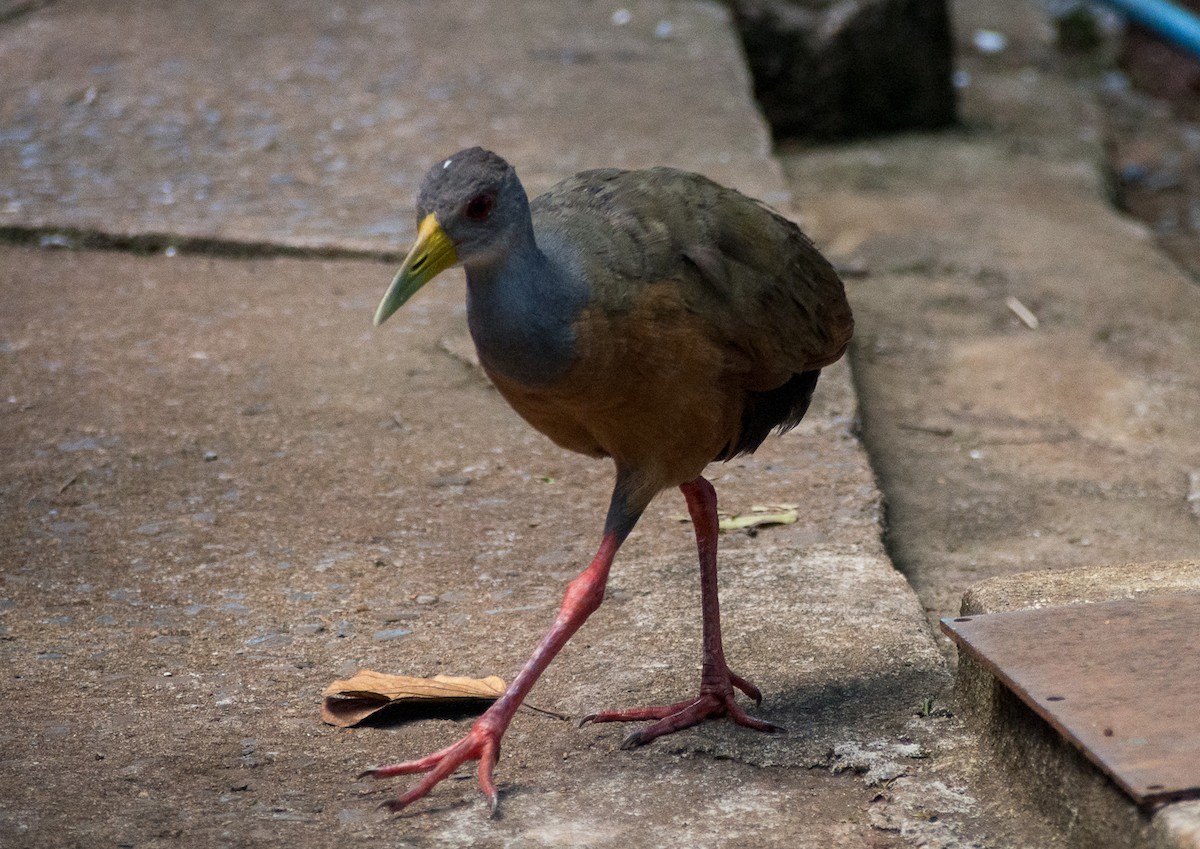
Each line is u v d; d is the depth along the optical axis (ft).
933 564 34.78
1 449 35.70
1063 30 89.76
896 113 69.51
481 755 23.35
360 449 36.68
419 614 29.81
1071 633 24.00
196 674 27.45
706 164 53.52
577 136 56.18
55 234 47.24
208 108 57.93
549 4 72.23
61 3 69.31
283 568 31.42
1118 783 20.43
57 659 27.73
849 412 39.29
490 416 38.78
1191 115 83.46
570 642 28.71
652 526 33.68
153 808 23.03
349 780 24.17
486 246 23.08
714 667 25.99
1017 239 56.44
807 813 23.09
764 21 67.67
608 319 23.91
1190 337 48.34
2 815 22.62
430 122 57.52
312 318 43.57
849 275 52.49
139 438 36.55
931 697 26.27
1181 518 37.35
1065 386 44.78
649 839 22.31
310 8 70.79
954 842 22.26
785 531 33.06
